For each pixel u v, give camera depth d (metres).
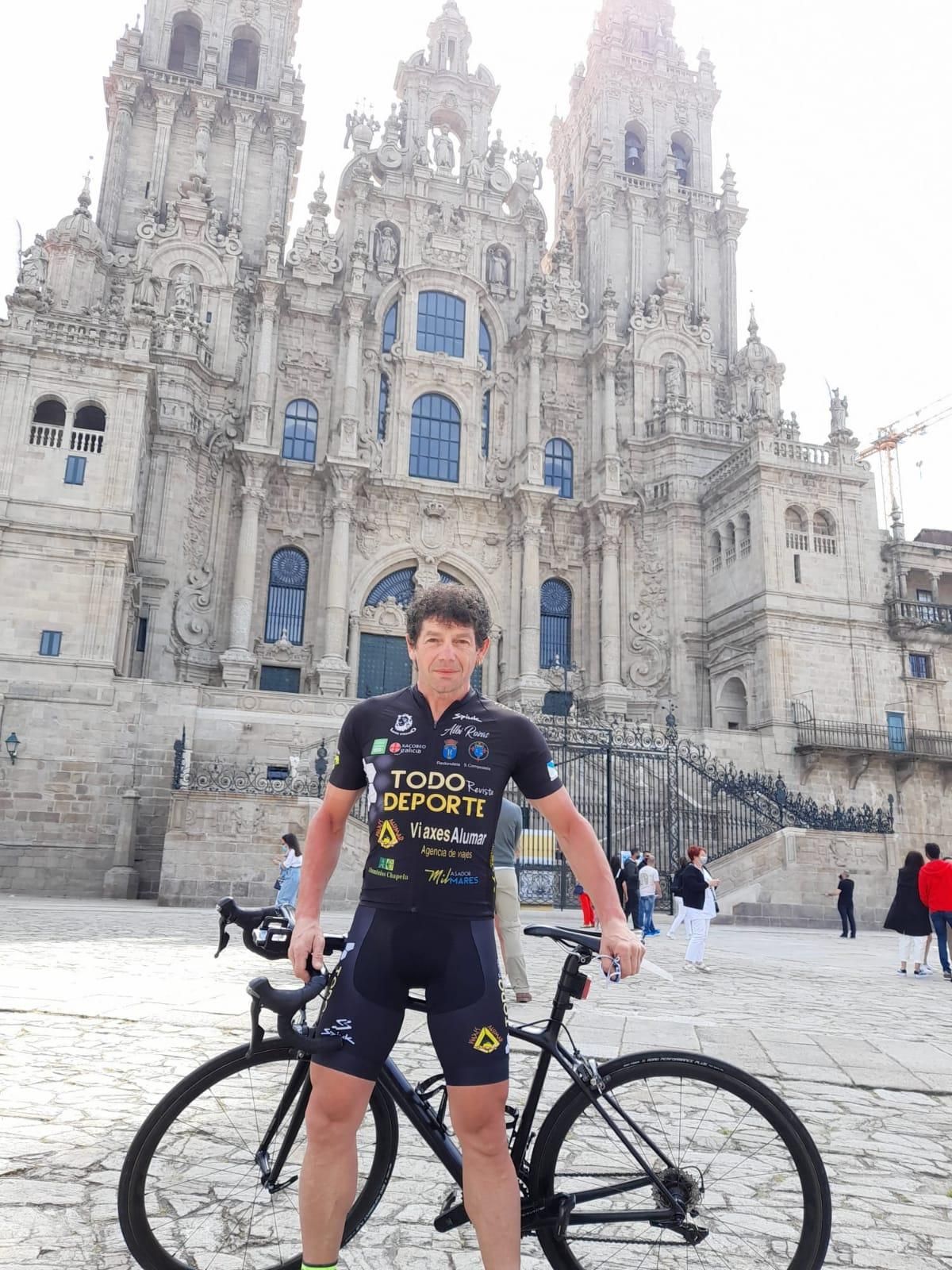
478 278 51.88
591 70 60.22
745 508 44.75
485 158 54.59
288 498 45.78
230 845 25.34
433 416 49.44
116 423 35.16
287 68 51.56
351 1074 3.29
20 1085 6.34
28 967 11.43
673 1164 3.67
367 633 46.03
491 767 3.50
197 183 46.84
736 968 15.73
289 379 47.44
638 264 54.88
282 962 12.80
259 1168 3.71
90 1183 4.75
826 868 29.30
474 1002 3.31
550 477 51.16
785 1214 3.66
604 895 3.58
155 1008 8.95
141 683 32.41
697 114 60.03
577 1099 3.63
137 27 48.91
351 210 50.78
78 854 30.42
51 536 33.56
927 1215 4.86
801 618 42.25
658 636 48.12
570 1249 3.63
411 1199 4.79
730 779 34.00
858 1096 7.18
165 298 45.38
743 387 53.47
